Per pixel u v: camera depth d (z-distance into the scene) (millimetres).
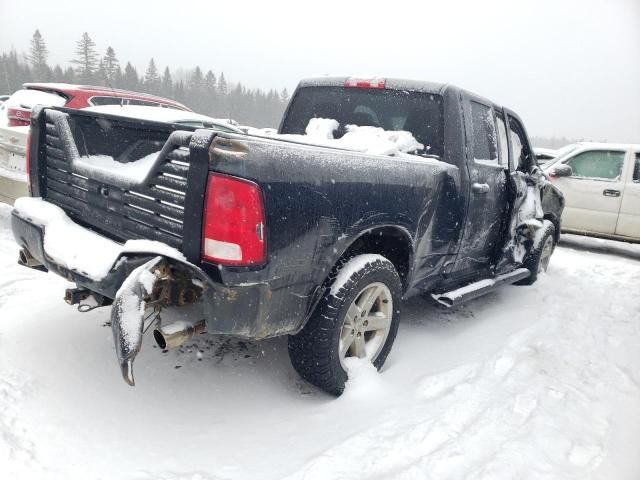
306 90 4230
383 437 2365
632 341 3918
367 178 2574
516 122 4762
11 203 4988
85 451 2131
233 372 2912
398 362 3234
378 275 2738
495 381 3070
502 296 4914
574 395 2969
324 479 2053
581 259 7160
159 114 5828
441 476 2135
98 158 2859
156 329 2078
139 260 2172
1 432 2146
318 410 2598
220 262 2014
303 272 2316
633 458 2398
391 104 3721
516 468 2217
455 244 3531
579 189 8211
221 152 1971
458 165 3406
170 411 2494
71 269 2387
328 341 2521
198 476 2049
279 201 2104
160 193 2268
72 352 2871
